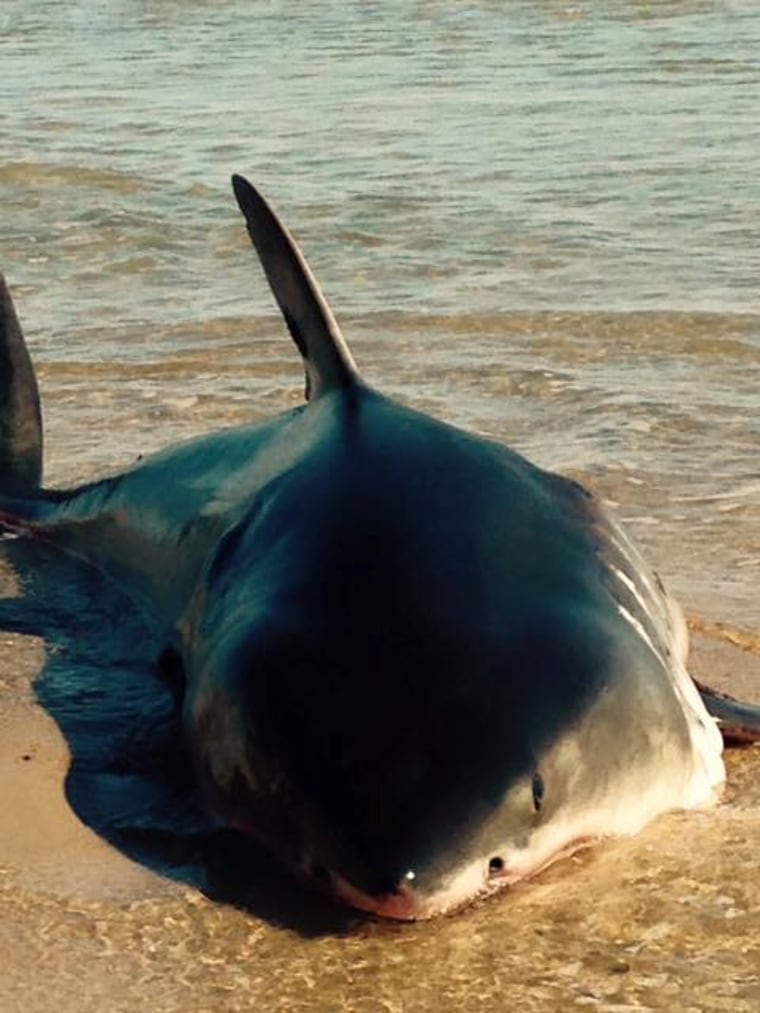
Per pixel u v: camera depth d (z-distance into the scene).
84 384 9.91
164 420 9.27
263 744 4.61
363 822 4.37
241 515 5.68
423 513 5.05
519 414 9.38
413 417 5.58
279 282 6.03
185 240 13.52
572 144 16.94
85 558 7.22
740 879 4.69
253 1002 4.23
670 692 4.99
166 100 20.44
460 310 11.27
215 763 4.87
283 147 17.16
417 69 22.30
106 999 4.24
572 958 4.38
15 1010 4.19
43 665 6.20
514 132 17.67
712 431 9.02
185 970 4.35
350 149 16.97
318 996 4.25
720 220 13.70
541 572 4.97
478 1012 4.19
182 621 5.75
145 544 6.64
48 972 4.34
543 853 4.55
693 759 5.06
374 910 4.38
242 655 4.80
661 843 4.84
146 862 4.82
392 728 4.47
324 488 5.24
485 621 4.71
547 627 4.74
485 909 4.55
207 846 4.88
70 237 13.59
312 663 4.67
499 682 4.57
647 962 4.36
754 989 4.26
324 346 5.90
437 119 18.59
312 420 5.78
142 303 11.71
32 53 25.17
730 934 4.47
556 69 21.86
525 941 4.44
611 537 5.46
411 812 4.36
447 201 14.52
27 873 4.77
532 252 12.84
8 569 7.21
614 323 10.93
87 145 17.34
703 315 10.98
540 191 14.85
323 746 4.50
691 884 4.66
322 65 22.95
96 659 6.25
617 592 5.15
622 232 13.39
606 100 19.52
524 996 4.24
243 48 24.75
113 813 5.08
